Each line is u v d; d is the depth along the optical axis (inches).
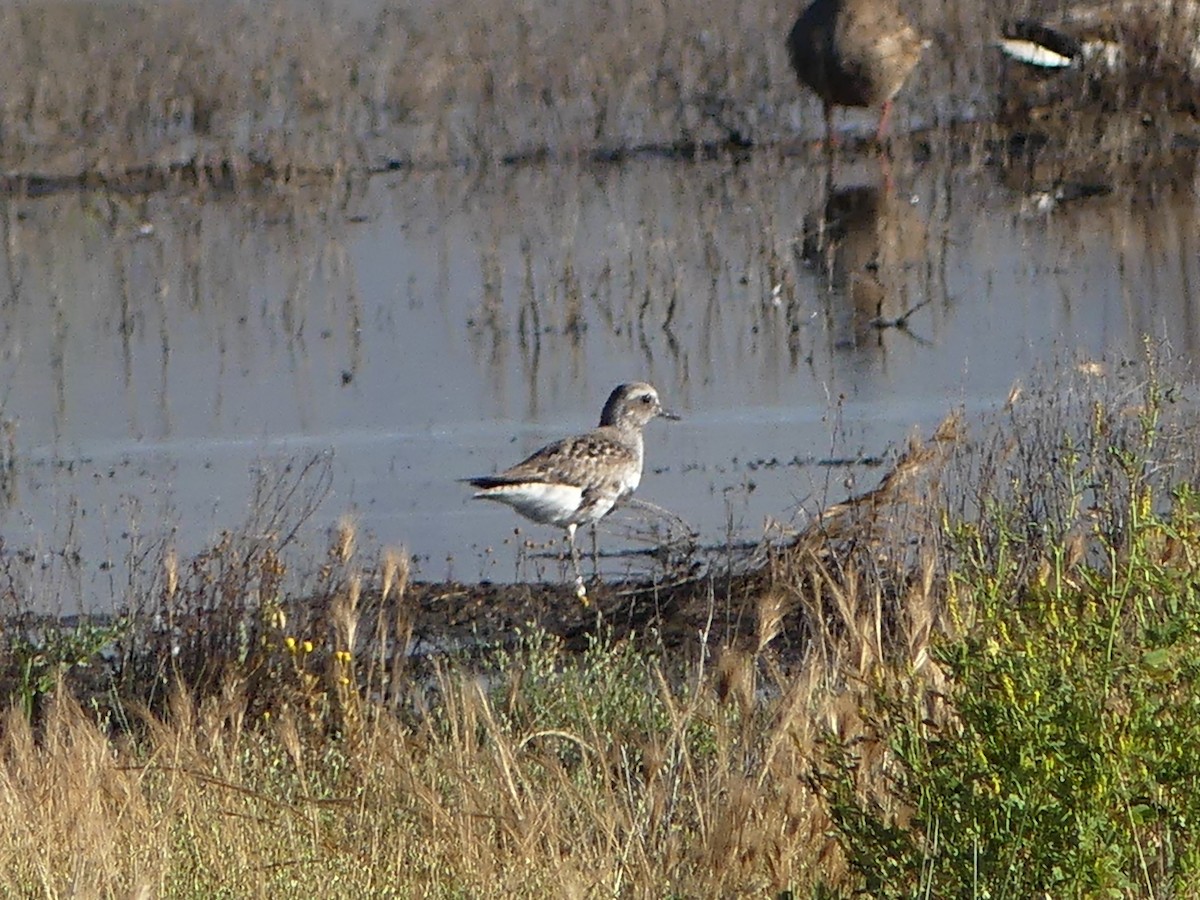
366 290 910.4
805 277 890.7
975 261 900.6
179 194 1147.9
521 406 727.1
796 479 617.9
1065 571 321.1
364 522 598.5
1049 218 981.8
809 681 337.4
